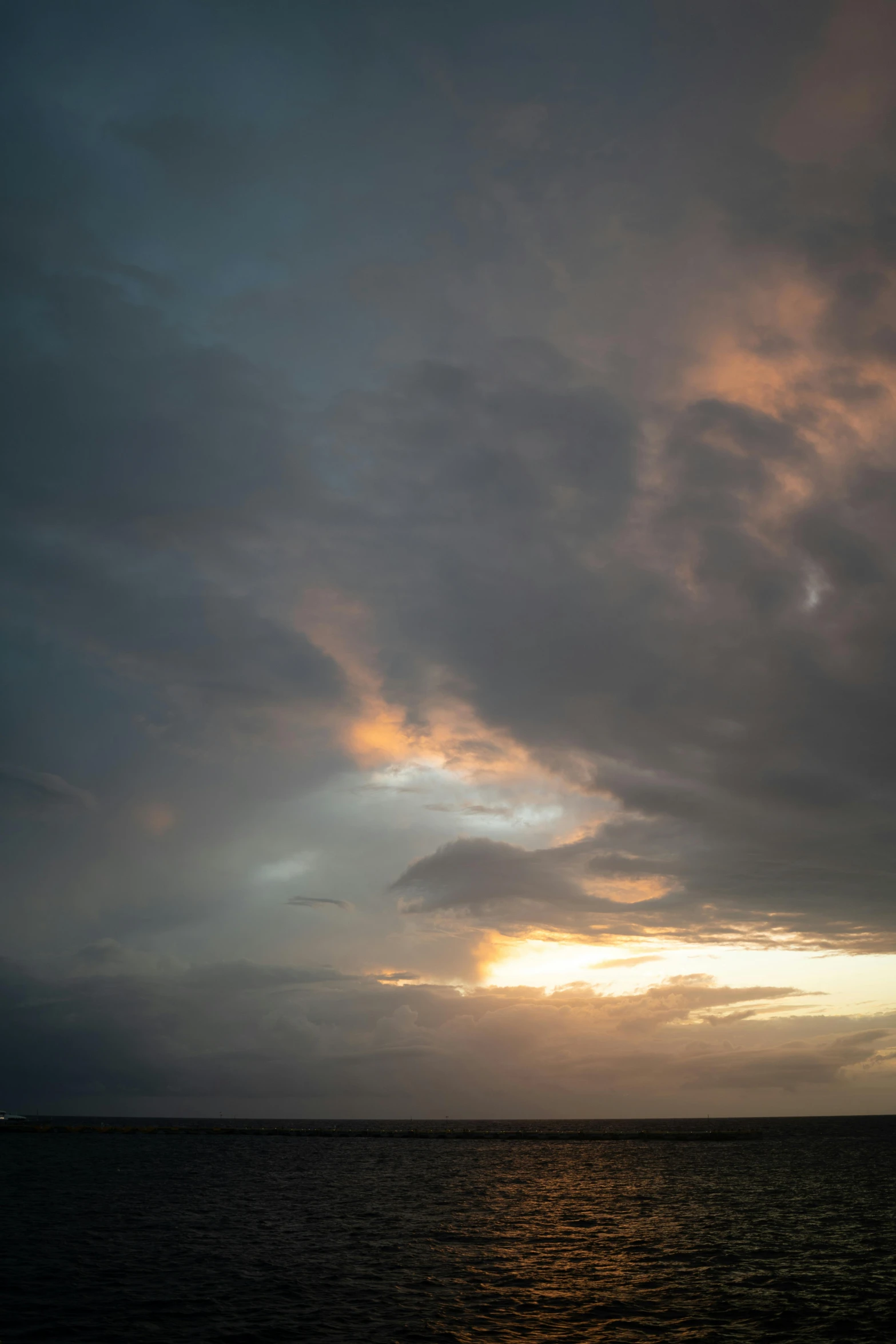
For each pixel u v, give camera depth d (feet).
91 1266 156.35
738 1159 488.85
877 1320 125.80
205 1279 146.82
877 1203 276.41
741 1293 143.13
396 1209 255.50
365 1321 121.29
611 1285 148.97
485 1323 121.29
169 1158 452.35
